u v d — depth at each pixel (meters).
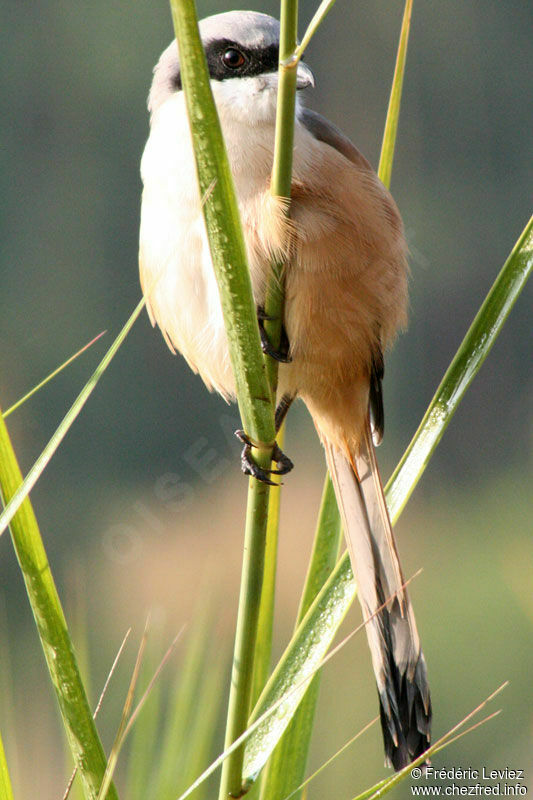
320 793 7.52
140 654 2.96
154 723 3.76
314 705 3.64
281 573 17.61
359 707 9.37
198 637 3.92
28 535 2.87
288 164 3.04
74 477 25.77
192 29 2.63
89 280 30.38
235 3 30.52
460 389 3.70
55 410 26.84
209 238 2.88
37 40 31.58
